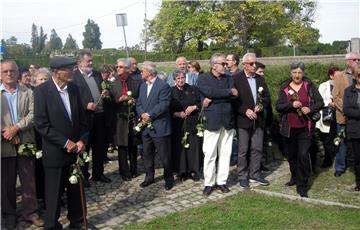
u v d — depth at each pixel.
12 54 36.50
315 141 7.34
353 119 6.42
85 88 6.94
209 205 5.95
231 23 35.31
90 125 6.95
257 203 6.00
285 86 6.47
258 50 33.47
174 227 5.22
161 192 6.75
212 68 6.46
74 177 4.94
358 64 7.11
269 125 7.51
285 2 34.97
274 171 7.86
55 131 4.85
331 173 7.54
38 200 6.47
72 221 5.27
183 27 36.66
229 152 6.60
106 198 6.51
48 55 35.47
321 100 6.36
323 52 31.72
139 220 5.57
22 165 5.52
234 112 6.84
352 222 5.24
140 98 6.99
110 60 36.97
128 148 7.58
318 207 5.82
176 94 7.26
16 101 5.49
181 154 7.27
